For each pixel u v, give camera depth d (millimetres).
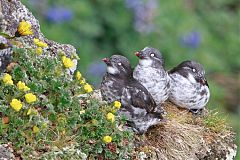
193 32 21734
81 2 20812
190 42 21609
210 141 13422
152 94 13250
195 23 22359
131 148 11695
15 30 11984
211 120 13789
